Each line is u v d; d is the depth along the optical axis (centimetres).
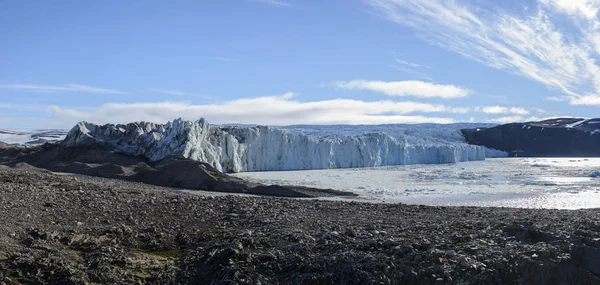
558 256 1409
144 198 2503
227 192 4122
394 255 1464
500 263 1386
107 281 1407
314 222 2042
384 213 2397
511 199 3831
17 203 2034
